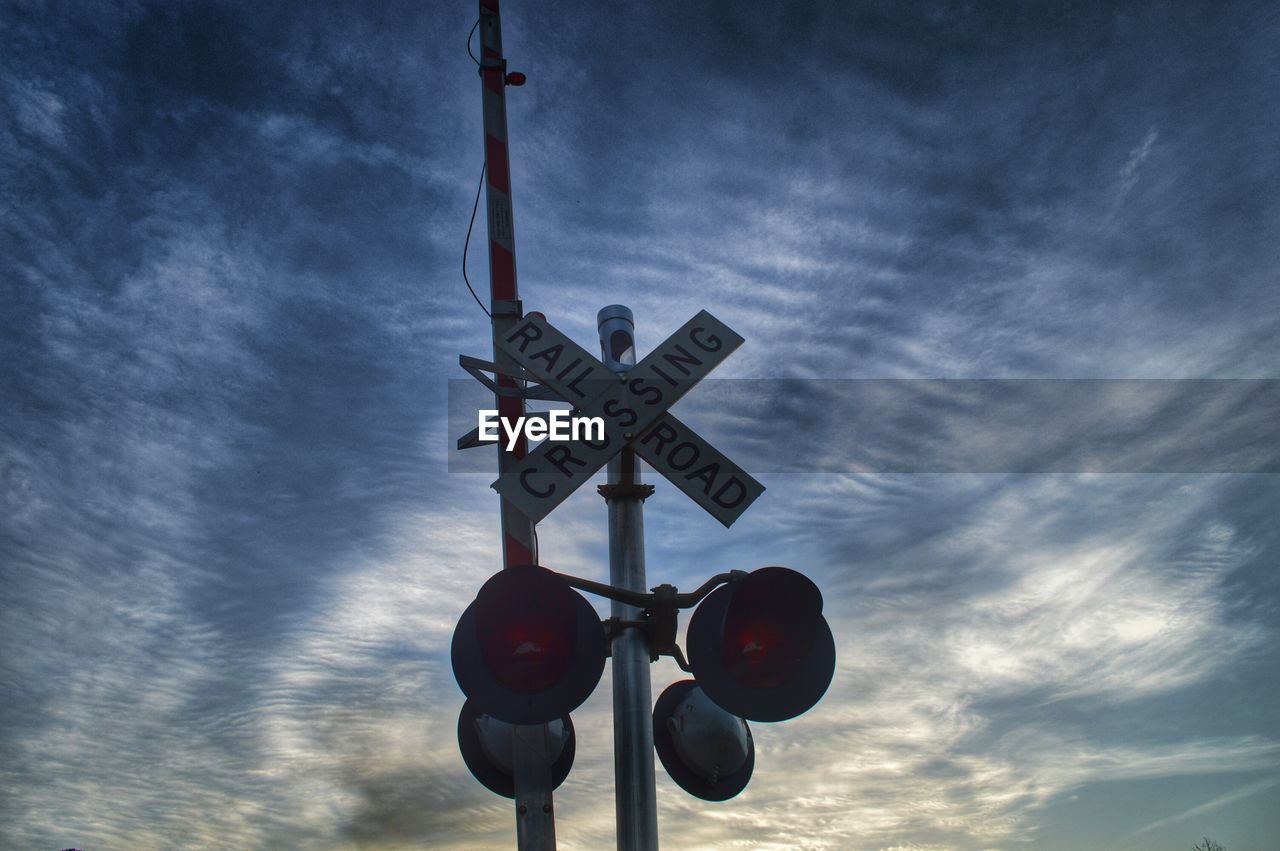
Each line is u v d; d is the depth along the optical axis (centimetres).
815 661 390
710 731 460
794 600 387
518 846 449
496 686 361
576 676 363
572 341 452
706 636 390
